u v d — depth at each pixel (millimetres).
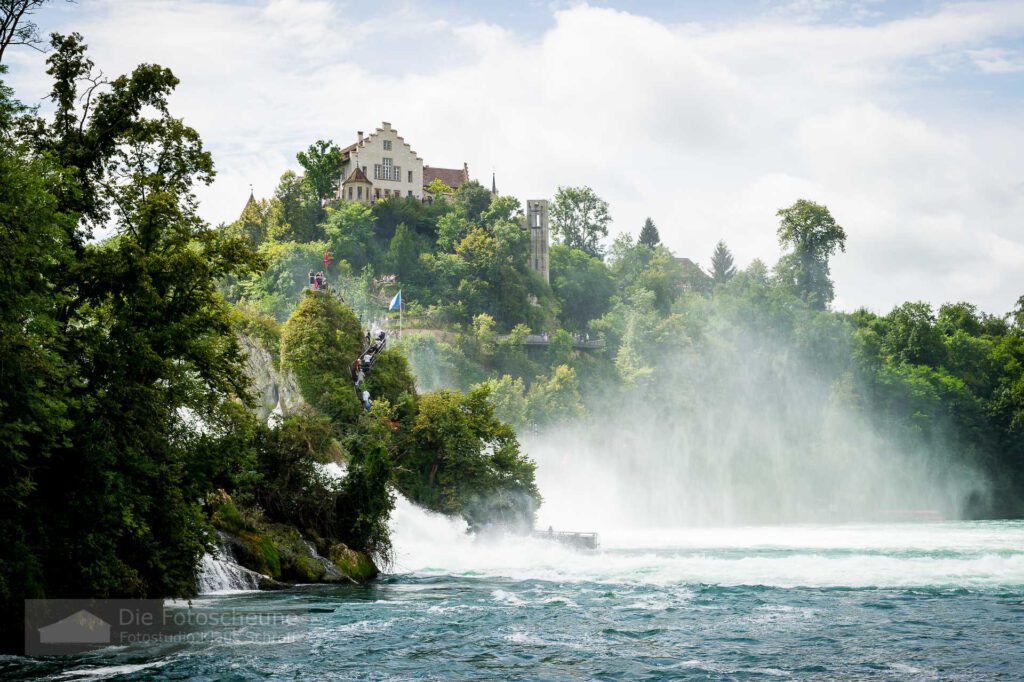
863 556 71375
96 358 39594
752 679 32625
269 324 106375
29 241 36094
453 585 55406
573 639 38688
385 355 96000
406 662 34656
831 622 42312
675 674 33219
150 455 41656
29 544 36719
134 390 39625
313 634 39281
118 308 41500
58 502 38531
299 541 57688
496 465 87812
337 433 80938
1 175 35625
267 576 53031
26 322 36031
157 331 42031
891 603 47219
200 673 32719
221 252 45656
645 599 48844
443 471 86312
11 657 34688
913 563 64812
